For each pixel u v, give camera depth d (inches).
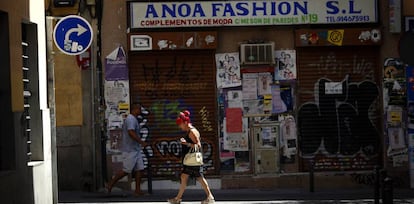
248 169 643.5
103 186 634.2
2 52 428.8
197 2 628.1
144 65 636.1
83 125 636.1
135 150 586.2
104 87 633.0
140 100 637.3
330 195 595.5
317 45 633.6
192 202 550.6
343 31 634.2
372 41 636.1
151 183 611.2
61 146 636.7
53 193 488.7
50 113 480.4
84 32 476.4
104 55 631.8
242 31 639.1
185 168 511.5
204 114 640.4
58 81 634.2
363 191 621.9
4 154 430.3
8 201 412.8
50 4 627.5
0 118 429.7
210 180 636.1
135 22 625.6
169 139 639.8
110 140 633.6
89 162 634.8
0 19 428.5
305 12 633.6
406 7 639.8
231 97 639.8
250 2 629.9
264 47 634.8
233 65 638.5
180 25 626.2
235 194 606.2
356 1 636.7
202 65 639.1
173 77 638.5
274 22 631.2
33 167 456.8
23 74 467.8
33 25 479.2
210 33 628.7
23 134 448.8
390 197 406.0
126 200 567.8
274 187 641.0
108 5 630.5
